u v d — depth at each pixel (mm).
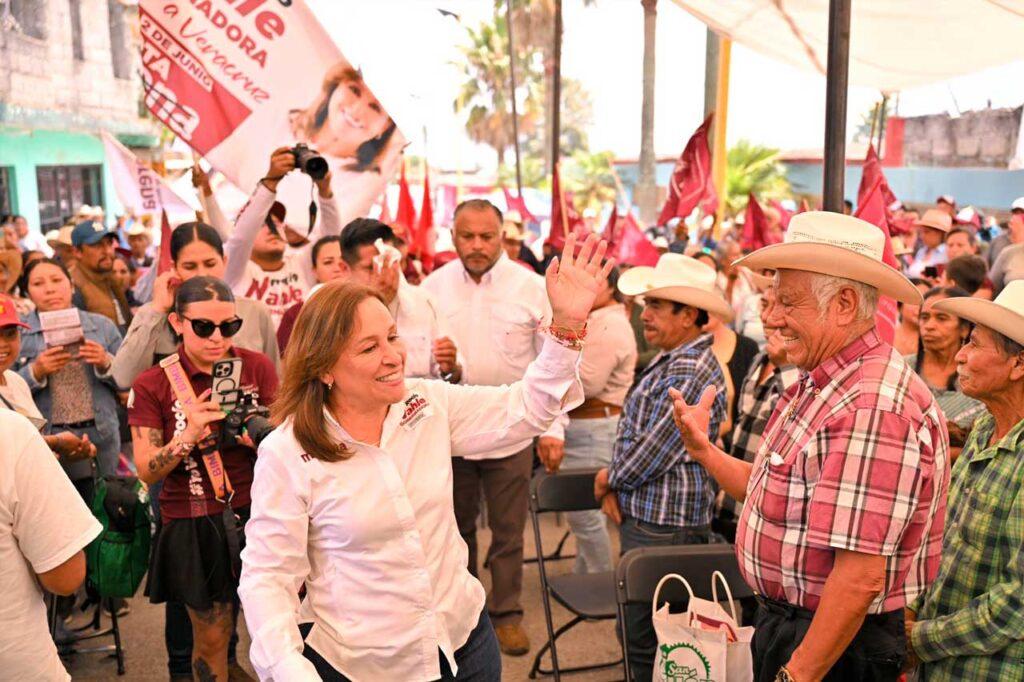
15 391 3951
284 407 2381
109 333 5250
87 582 4258
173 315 3736
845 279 2467
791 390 2721
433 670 2418
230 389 3611
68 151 19188
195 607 3662
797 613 2553
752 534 2639
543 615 5438
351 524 2350
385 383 2344
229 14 5414
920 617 2912
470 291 5117
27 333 5066
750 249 9328
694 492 4016
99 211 11672
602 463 5504
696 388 3939
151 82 5379
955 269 6145
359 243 4570
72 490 2520
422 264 10289
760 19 5797
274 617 2256
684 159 7699
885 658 2500
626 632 3549
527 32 39188
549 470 5090
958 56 5930
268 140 5512
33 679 2473
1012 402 2775
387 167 5660
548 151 42562
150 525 4004
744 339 5652
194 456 3664
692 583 3541
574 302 2438
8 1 14016
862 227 2551
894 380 2414
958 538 2795
